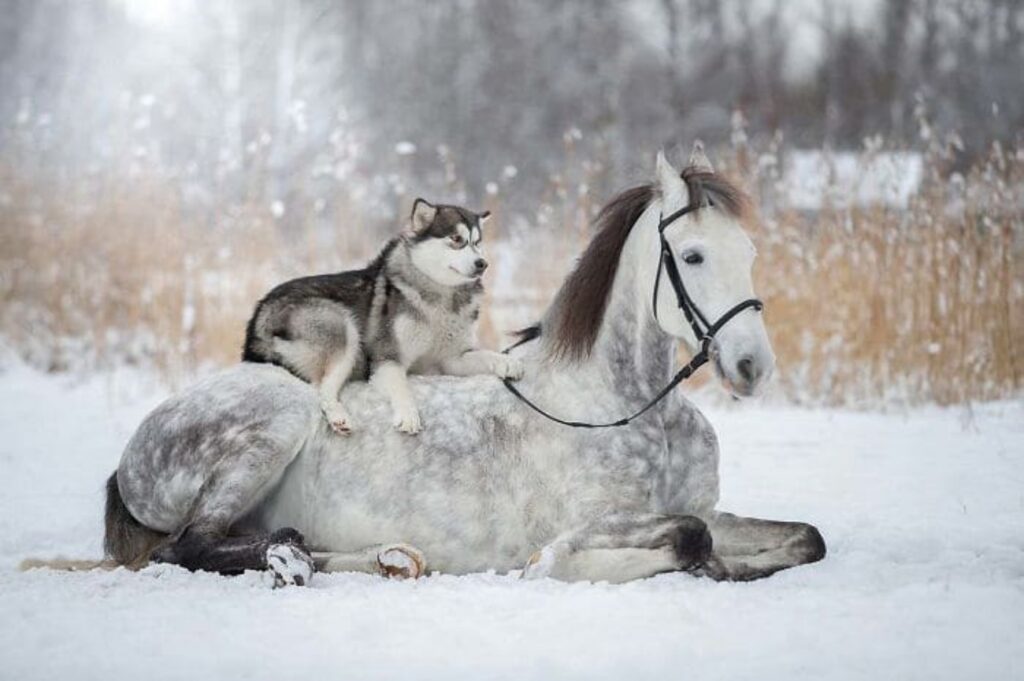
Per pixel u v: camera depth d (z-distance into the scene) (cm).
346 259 1673
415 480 686
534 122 4075
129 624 557
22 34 3972
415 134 3997
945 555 723
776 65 4206
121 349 1756
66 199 1834
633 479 669
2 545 811
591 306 693
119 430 1262
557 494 675
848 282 1452
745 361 624
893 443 1166
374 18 4244
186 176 1802
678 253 652
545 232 1661
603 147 1773
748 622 552
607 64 4188
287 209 1838
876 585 633
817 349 1449
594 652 513
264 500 714
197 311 1636
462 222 785
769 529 695
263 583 638
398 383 712
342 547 699
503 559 684
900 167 1488
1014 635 527
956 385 1390
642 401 682
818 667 488
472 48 4222
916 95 1506
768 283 1471
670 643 519
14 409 1404
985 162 1472
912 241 1455
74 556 791
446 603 590
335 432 701
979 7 4138
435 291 763
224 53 3788
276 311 755
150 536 743
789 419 1324
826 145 1561
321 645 526
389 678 481
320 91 3962
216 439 699
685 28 4300
